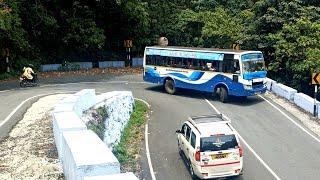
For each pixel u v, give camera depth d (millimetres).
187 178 16484
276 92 31047
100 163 9055
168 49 32000
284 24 33969
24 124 18422
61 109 16281
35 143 15273
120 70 44031
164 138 21719
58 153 13664
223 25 40688
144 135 22219
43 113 20516
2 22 34719
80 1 44719
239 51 28688
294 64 32500
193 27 45594
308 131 22375
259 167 17672
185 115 26047
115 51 50125
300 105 27172
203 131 15867
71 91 30516
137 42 49250
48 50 46031
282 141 20891
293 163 18094
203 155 15508
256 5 37062
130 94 26359
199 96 31344
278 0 35688
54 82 36562
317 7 35438
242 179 16422
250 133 22172
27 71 34062
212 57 29453
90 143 10797
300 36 32812
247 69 28109
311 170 17297
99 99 22000
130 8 45281
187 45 46719
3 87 33844
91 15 45438
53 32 44500
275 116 25234
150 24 48812
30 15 42344
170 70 31953
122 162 17750
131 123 24250
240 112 26312
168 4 50438
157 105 28703
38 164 13016
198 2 47344
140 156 19000
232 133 15766
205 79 29953
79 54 47594
